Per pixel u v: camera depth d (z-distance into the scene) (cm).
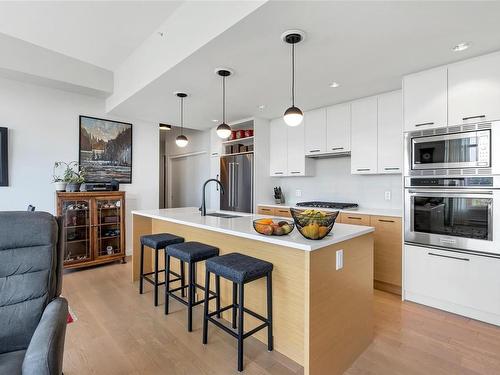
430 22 195
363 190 402
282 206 427
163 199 763
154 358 196
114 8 255
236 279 184
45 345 107
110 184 408
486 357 197
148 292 312
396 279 306
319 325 170
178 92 337
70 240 378
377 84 316
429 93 274
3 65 311
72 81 363
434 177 272
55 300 145
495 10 181
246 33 207
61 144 392
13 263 144
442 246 268
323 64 262
